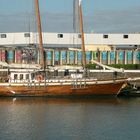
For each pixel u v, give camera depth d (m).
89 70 95.06
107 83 84.31
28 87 84.69
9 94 85.25
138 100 83.50
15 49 117.00
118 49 123.38
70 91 84.25
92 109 72.94
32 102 79.94
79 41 122.12
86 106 75.88
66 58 116.56
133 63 117.69
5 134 56.28
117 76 98.94
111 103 79.25
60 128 59.59
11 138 54.50
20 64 90.06
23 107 74.50
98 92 84.69
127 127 60.19
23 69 87.88
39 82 84.62
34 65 89.38
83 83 84.19
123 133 57.09
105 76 98.69
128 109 73.19
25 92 85.06
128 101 82.12
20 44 126.19
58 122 62.94
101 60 117.31
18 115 67.62
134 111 71.31
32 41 121.81
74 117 66.19
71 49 116.62
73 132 57.44
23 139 54.12
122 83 85.00
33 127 59.91
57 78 85.69
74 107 74.69
